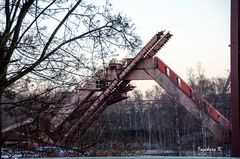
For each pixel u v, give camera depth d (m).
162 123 51.03
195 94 32.50
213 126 32.28
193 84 57.41
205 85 63.81
